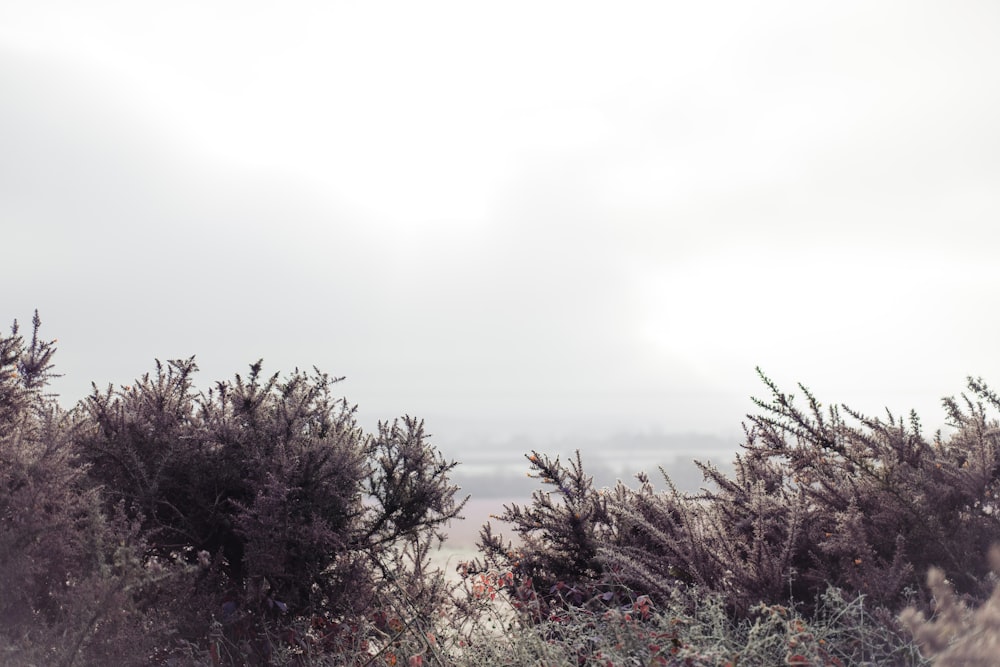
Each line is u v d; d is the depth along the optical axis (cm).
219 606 469
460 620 496
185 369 533
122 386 521
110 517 467
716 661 336
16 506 404
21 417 459
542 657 405
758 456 488
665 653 354
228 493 502
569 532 498
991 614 304
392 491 527
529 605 461
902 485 415
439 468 542
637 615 414
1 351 464
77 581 410
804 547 433
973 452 422
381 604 507
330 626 489
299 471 496
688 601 409
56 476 423
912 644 337
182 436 498
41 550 406
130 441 489
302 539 480
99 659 385
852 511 425
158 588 444
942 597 325
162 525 478
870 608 378
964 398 442
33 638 387
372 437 546
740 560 434
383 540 530
